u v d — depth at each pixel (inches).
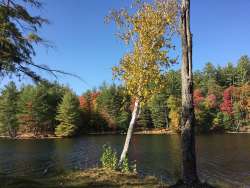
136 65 680.4
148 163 1218.6
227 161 1248.2
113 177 542.6
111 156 661.9
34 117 3080.7
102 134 3275.1
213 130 3284.9
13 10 401.7
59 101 3297.2
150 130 3412.9
